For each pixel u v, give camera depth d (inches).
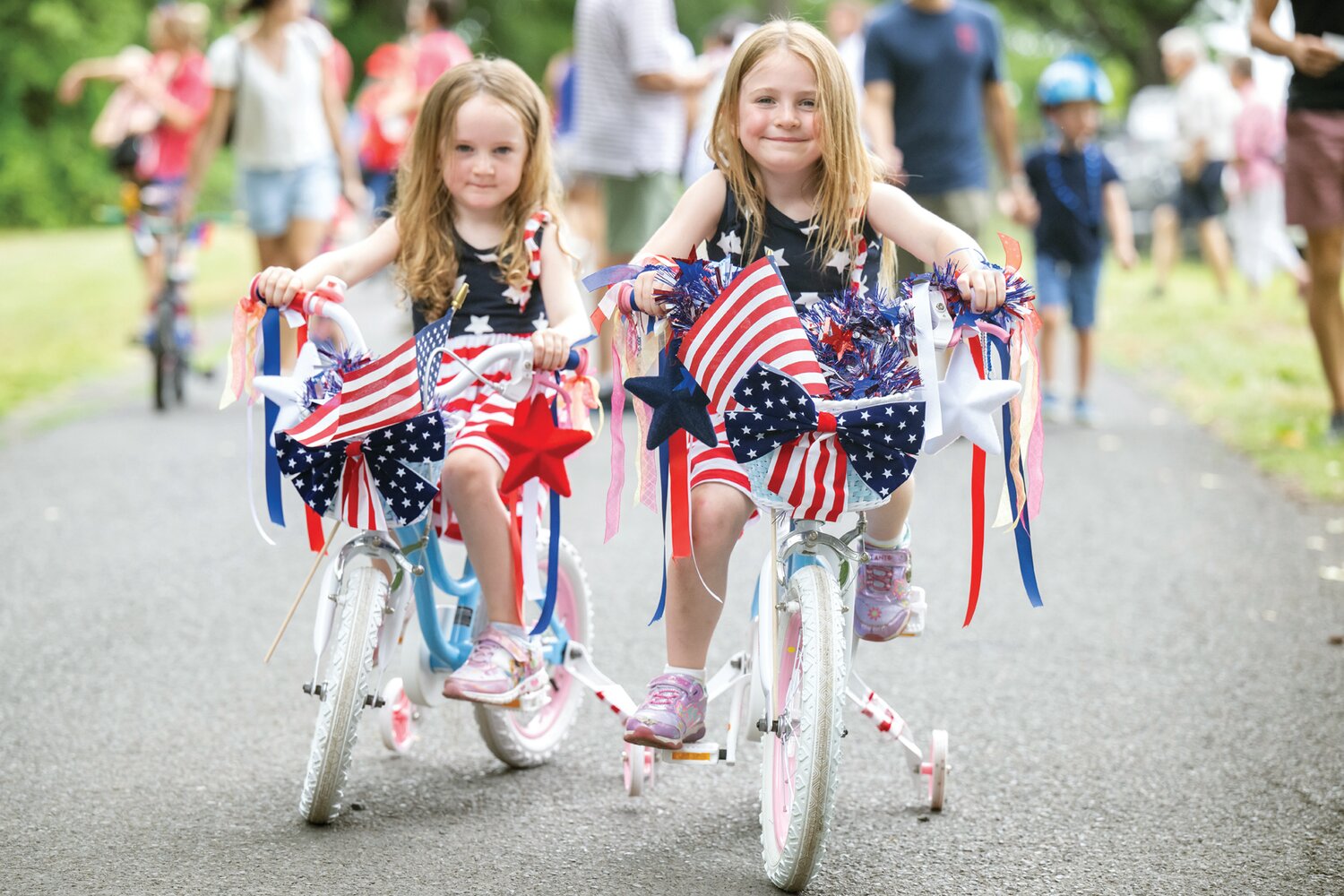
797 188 261.3
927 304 242.8
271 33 663.1
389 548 276.7
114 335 950.4
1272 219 1106.1
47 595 422.9
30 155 2146.9
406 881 252.4
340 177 721.6
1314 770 303.1
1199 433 661.9
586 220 928.3
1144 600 419.8
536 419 274.4
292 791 292.8
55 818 278.4
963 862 262.4
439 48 850.1
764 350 243.1
